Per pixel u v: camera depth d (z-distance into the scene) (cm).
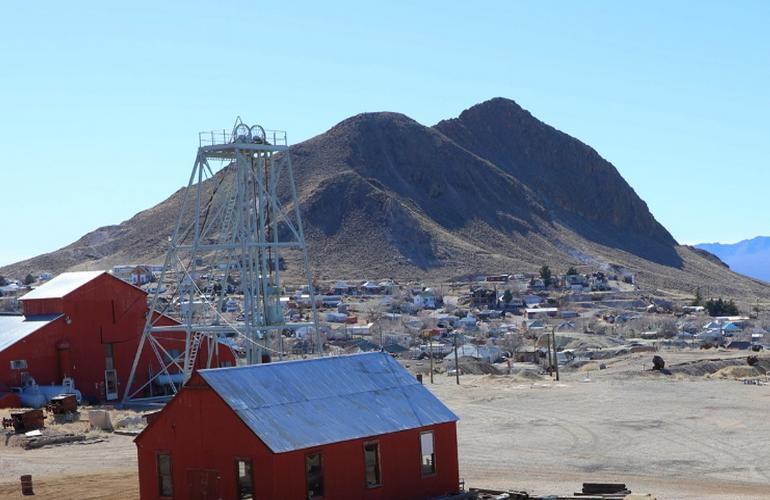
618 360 14000
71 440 6203
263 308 8238
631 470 5394
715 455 5794
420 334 18100
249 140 8294
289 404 3766
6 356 7731
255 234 8431
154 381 8544
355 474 3753
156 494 3834
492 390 9288
